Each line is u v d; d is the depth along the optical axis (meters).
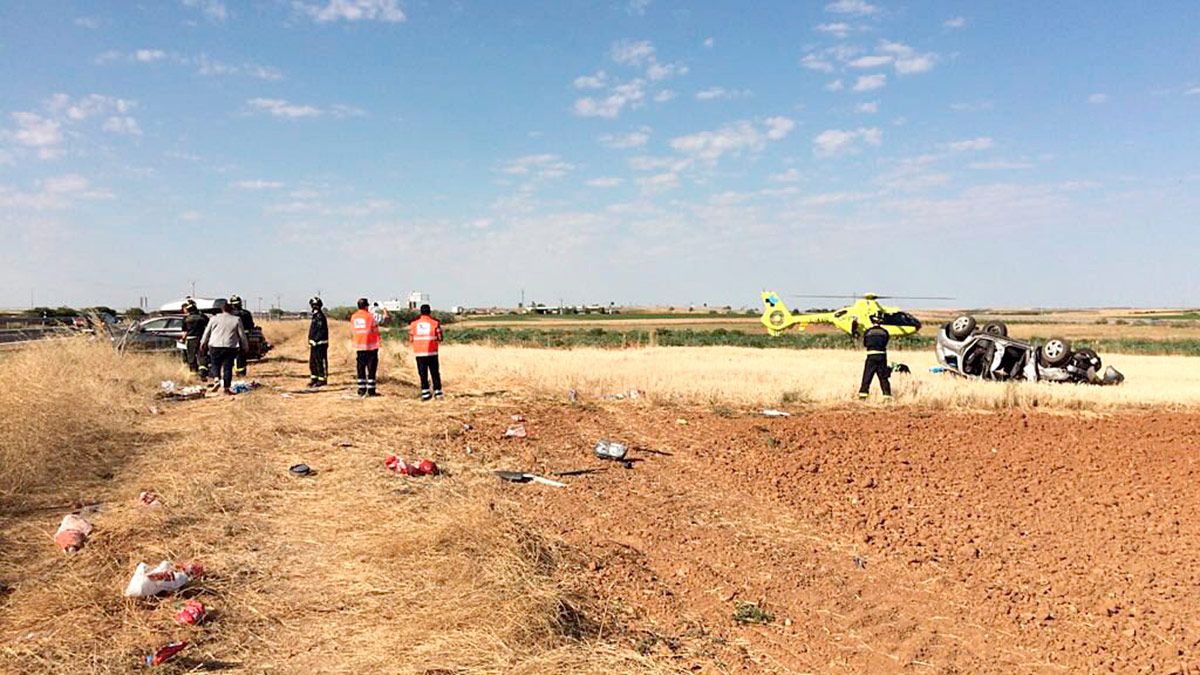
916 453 11.13
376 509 7.16
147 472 8.33
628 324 92.88
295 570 5.64
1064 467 10.34
